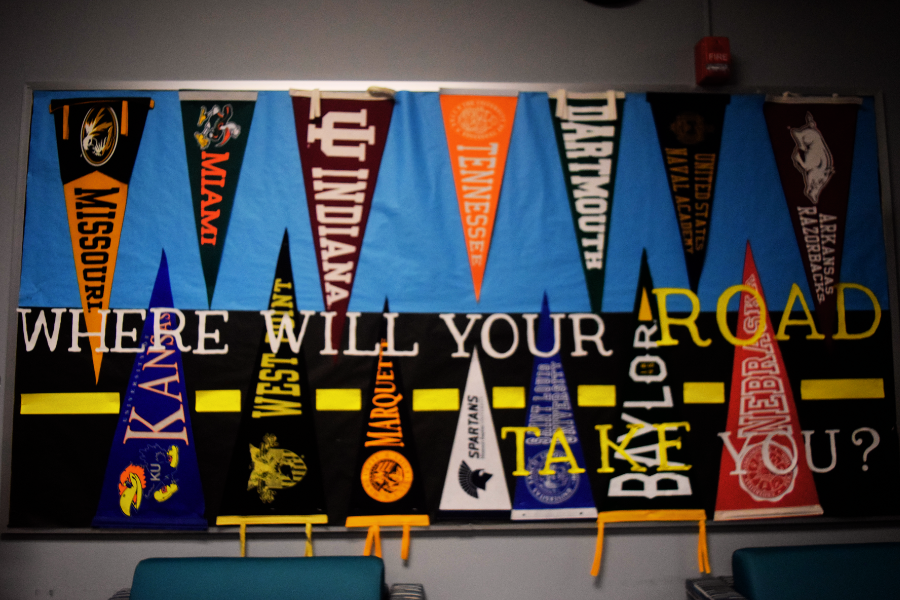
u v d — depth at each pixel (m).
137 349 1.60
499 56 1.70
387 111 1.65
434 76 1.69
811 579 1.42
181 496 1.57
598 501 1.60
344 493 1.58
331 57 1.68
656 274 1.65
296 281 1.62
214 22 1.68
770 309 1.66
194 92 1.64
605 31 1.73
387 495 1.58
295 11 1.69
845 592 1.40
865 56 1.75
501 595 1.60
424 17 1.70
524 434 1.61
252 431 1.58
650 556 1.62
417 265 1.63
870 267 1.68
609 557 1.62
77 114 1.63
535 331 1.63
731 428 1.63
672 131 1.68
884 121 1.72
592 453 1.61
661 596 1.62
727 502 1.61
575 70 1.71
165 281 1.61
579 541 1.62
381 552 1.58
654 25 1.73
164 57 1.67
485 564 1.60
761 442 1.63
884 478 1.64
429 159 1.65
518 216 1.65
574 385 1.62
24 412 1.58
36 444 1.57
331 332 1.61
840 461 1.63
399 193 1.64
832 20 1.76
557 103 1.67
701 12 1.74
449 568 1.60
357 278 1.62
